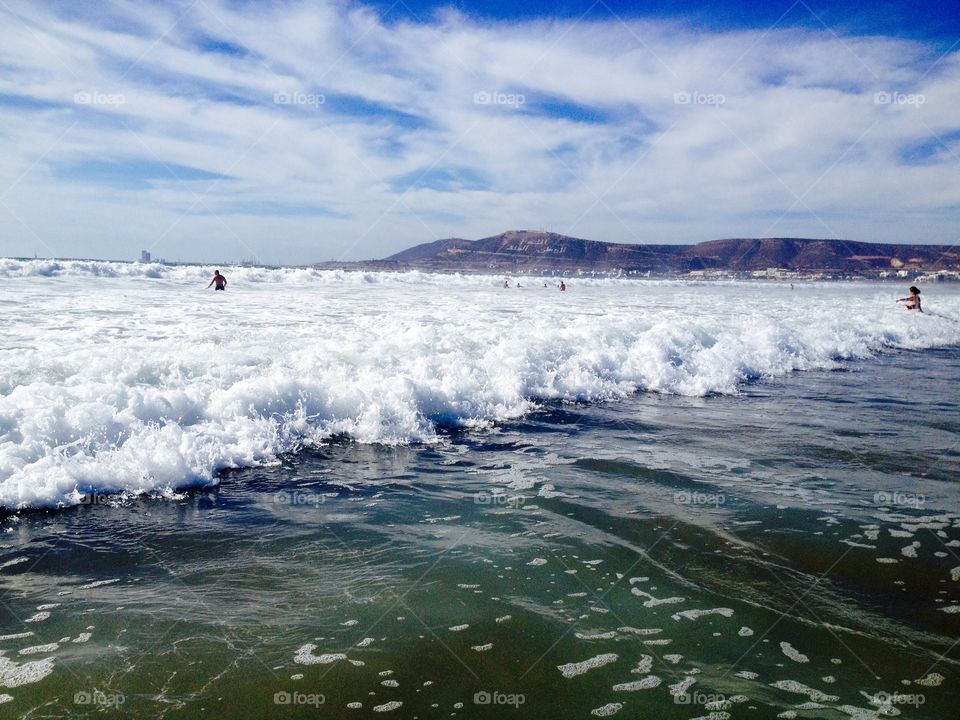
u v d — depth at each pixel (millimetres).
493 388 8125
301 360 7754
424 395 7289
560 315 16016
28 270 22328
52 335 8922
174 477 4922
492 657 2891
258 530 4266
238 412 6062
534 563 3871
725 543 4203
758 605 3408
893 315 20672
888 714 2529
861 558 3996
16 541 3953
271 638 3004
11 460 4562
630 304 22688
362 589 3508
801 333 14648
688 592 3539
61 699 2512
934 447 6723
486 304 19703
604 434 7016
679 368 10312
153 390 5934
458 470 5664
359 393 6844
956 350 16047
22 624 3062
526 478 5484
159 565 3730
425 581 3611
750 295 36000
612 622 3209
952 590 3602
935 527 4531
